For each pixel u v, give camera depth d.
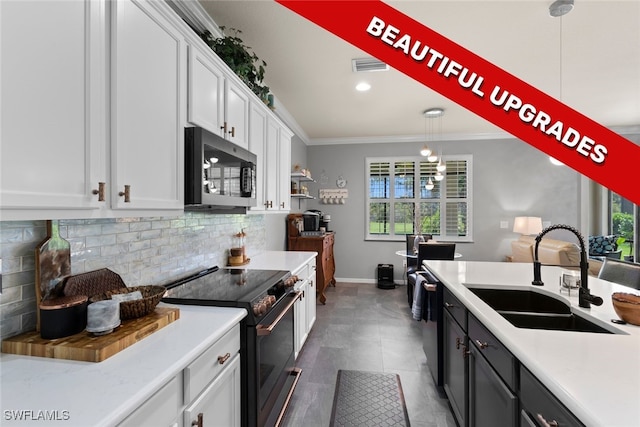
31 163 0.78
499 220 5.20
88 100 0.94
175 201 1.36
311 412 1.94
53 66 0.83
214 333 1.14
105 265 1.35
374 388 2.20
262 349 1.49
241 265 2.54
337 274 5.62
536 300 1.75
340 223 5.62
